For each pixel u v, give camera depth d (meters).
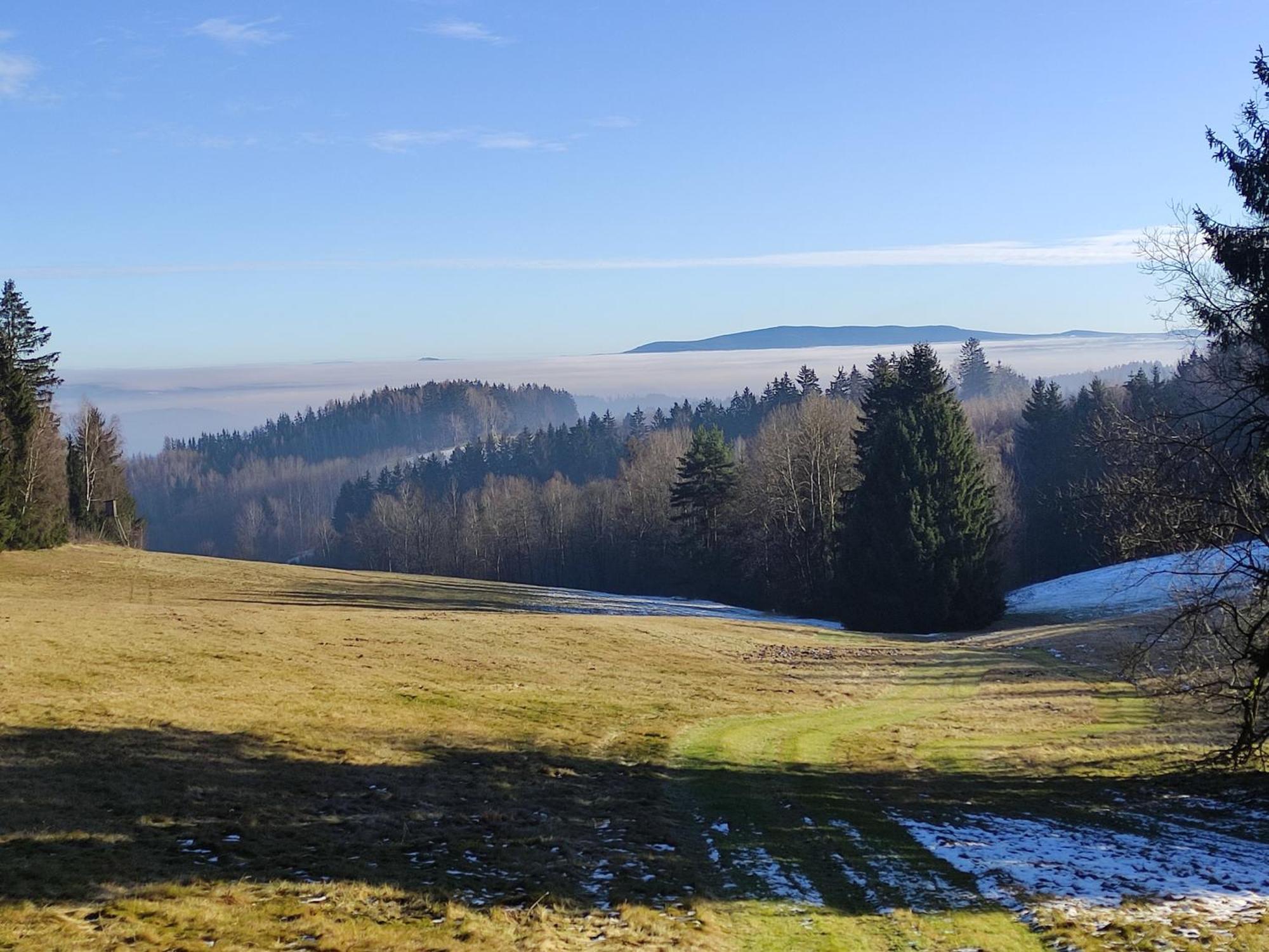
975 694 32.59
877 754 22.53
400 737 19.81
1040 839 15.46
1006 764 21.89
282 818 13.45
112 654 25.89
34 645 25.83
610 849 13.76
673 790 18.00
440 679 28.02
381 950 9.24
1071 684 34.47
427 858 12.39
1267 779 19.34
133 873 10.54
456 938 9.75
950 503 53.47
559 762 19.33
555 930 10.34
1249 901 12.18
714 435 79.00
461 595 62.25
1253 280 14.79
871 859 14.07
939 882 12.96
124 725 17.73
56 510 63.50
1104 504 19.30
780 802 17.44
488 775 17.55
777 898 12.18
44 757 15.01
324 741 18.48
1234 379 15.51
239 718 19.66
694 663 35.72
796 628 51.06
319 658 29.09
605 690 28.84
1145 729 26.27
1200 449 15.95
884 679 35.34
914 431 54.41
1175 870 13.60
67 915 9.13
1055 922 11.28
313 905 10.24
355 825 13.52
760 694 30.38
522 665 32.06
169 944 8.78
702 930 10.79
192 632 31.19
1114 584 59.19
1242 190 14.77
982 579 53.22
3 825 11.63
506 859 12.68
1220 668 20.03
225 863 11.33
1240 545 16.28
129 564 60.09
